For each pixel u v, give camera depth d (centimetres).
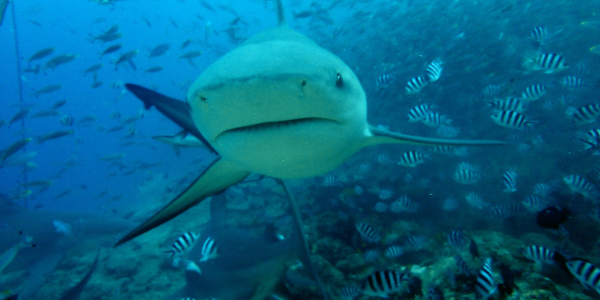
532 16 1662
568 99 1043
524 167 1094
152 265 892
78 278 914
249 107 148
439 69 714
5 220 1018
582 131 962
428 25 2034
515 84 1405
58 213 1100
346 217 700
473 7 1955
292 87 145
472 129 1387
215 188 341
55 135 1338
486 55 1552
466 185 1091
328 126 173
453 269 408
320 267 558
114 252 1023
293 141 169
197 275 553
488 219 908
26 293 842
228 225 584
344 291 471
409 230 765
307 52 171
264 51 166
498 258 429
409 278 416
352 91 191
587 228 655
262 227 1014
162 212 301
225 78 144
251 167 202
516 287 337
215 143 187
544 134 1217
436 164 1210
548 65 758
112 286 834
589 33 1478
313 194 1057
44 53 1348
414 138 265
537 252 402
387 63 1961
